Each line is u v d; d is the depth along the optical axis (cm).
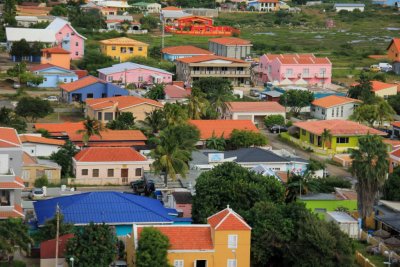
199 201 15762
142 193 19288
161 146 19000
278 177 19125
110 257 13538
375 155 16825
